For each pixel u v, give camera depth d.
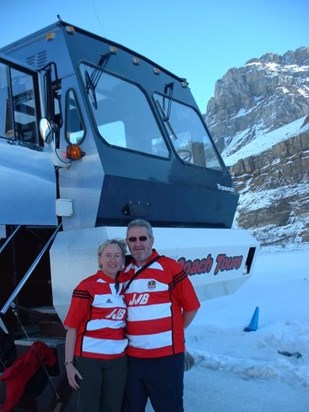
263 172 66.38
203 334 6.69
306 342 5.72
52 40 4.27
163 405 2.99
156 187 4.41
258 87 154.25
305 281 12.71
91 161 3.90
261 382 4.84
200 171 5.20
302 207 53.62
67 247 3.71
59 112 4.10
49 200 3.88
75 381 2.99
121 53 4.71
